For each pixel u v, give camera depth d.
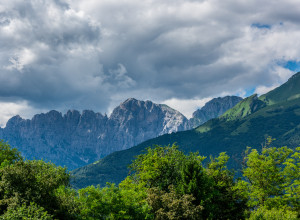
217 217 52.41
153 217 44.50
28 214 28.27
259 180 53.88
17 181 34.28
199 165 52.50
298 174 51.62
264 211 42.28
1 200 32.47
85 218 36.69
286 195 50.97
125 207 38.53
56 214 34.47
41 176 38.62
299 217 46.22
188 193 48.44
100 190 39.22
